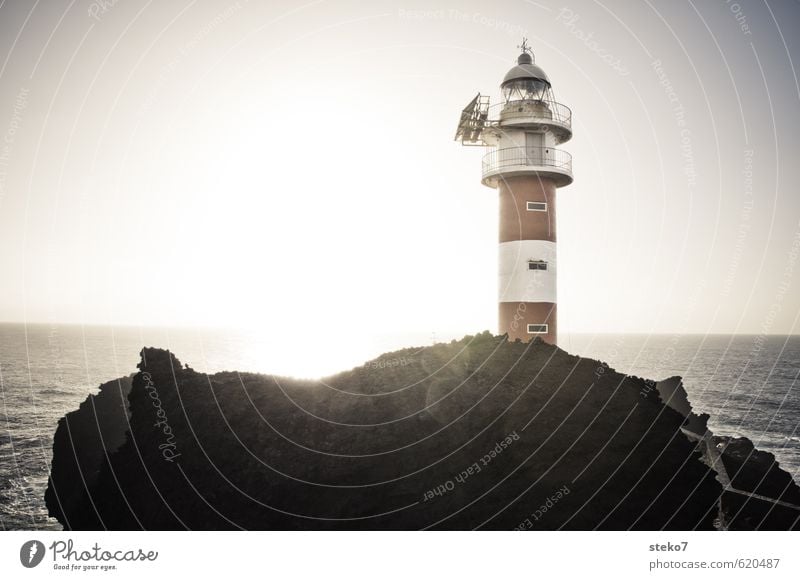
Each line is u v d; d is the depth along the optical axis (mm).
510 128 29344
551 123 28891
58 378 75875
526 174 28844
